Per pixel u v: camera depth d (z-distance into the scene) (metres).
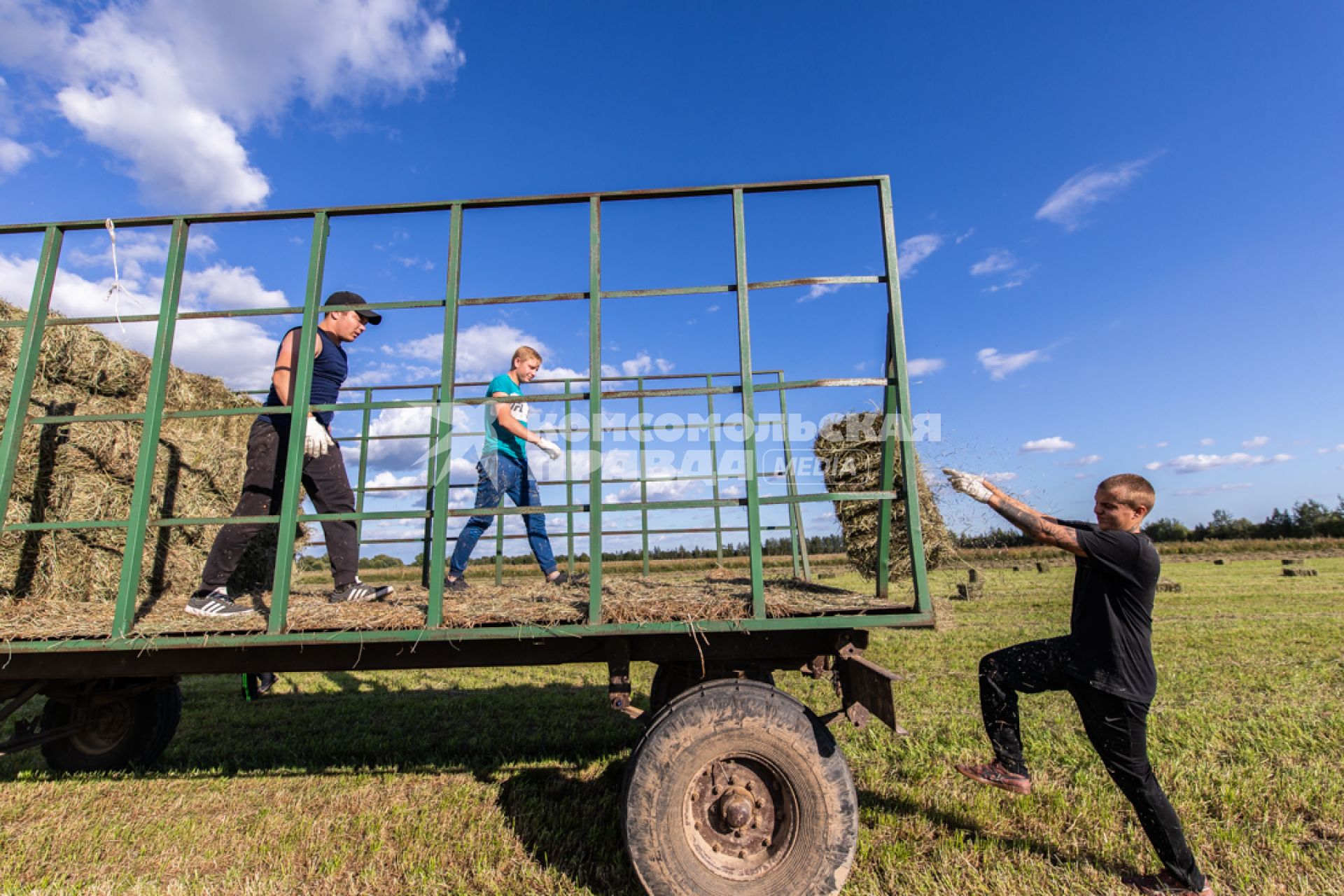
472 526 3.99
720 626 2.50
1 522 2.71
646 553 4.43
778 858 2.39
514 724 4.81
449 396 2.69
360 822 3.14
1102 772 3.54
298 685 6.53
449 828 3.06
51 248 2.92
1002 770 2.71
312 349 2.80
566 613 2.62
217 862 2.81
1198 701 4.80
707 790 2.47
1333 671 5.66
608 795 3.42
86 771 3.96
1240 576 19.19
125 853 2.91
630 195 2.81
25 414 2.81
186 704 5.71
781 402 4.45
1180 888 2.47
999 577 16.48
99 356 4.00
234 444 4.86
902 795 3.31
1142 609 2.50
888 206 2.72
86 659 2.83
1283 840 2.77
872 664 2.55
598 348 2.70
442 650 2.76
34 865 2.79
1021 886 2.51
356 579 3.45
